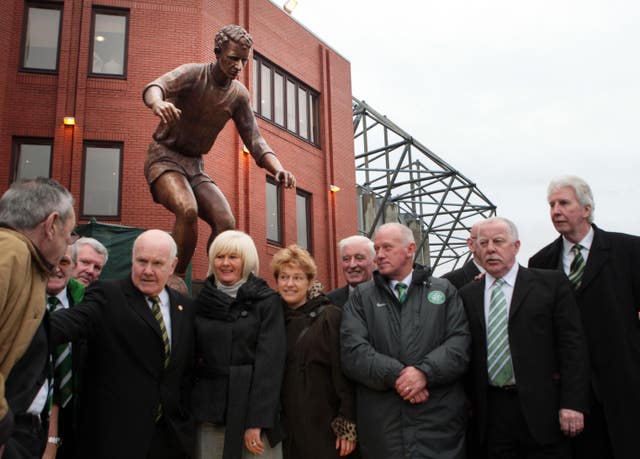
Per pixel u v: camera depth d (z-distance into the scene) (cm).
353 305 344
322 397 323
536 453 318
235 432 294
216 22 1267
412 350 320
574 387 314
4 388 194
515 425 324
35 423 224
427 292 338
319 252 1480
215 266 339
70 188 1102
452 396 316
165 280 312
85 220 1103
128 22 1190
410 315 329
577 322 329
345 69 1698
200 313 329
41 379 224
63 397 309
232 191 1230
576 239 375
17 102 1130
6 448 201
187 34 1203
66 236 221
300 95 1544
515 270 350
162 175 592
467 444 349
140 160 1140
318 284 357
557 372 334
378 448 304
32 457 219
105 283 312
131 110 1155
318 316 337
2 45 1134
